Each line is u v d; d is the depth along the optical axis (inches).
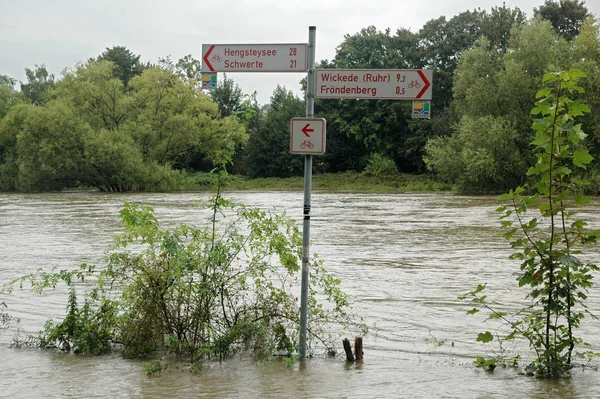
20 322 392.5
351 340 345.7
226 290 306.5
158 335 300.7
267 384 257.6
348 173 3535.9
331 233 1040.8
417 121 3491.6
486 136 2277.3
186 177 3053.6
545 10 3570.4
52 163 2780.5
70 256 755.4
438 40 3705.7
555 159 263.1
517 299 479.5
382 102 3666.3
